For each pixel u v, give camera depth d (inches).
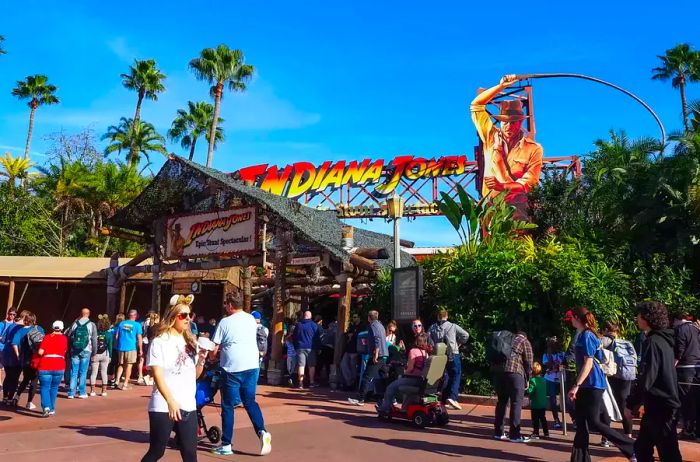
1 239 1427.2
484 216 580.7
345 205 1514.5
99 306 848.9
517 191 1364.4
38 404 423.2
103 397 467.2
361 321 595.8
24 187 1578.5
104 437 306.2
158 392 192.1
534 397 330.6
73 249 1540.4
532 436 331.0
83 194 1518.2
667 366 218.7
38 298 852.0
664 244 533.3
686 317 323.9
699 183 509.0
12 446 281.3
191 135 2276.1
